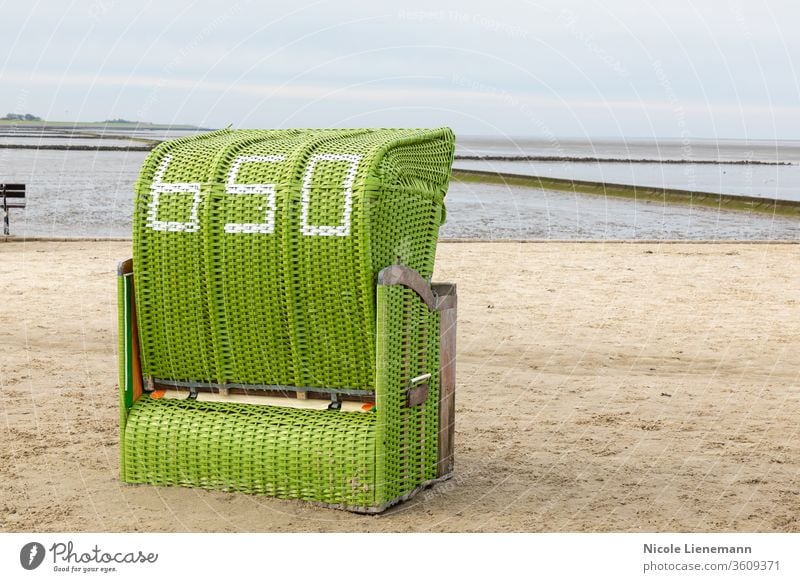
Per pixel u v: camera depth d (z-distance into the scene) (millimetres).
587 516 5758
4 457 6773
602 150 163000
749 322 13008
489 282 16047
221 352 5973
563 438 7562
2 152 91500
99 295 14727
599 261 18594
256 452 5867
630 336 12023
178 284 5949
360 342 5656
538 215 31969
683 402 8805
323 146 5855
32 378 9422
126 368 6125
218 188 5801
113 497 5938
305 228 5594
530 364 10461
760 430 7848
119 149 105375
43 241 21906
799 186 52875
